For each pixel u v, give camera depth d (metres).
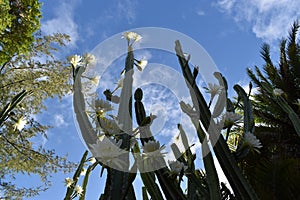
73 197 1.30
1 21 5.94
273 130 6.22
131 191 1.17
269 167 3.22
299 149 5.70
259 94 7.39
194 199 1.20
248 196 1.01
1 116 1.41
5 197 5.24
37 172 5.31
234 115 1.06
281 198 3.08
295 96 7.00
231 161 1.04
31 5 6.98
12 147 5.48
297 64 7.30
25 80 5.79
